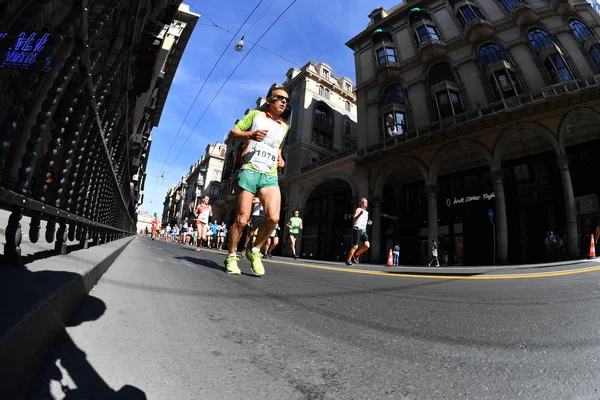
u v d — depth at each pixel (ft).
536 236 53.72
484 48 59.06
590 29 53.11
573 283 10.89
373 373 3.27
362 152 70.28
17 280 2.99
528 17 54.70
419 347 4.13
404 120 66.54
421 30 68.03
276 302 6.33
